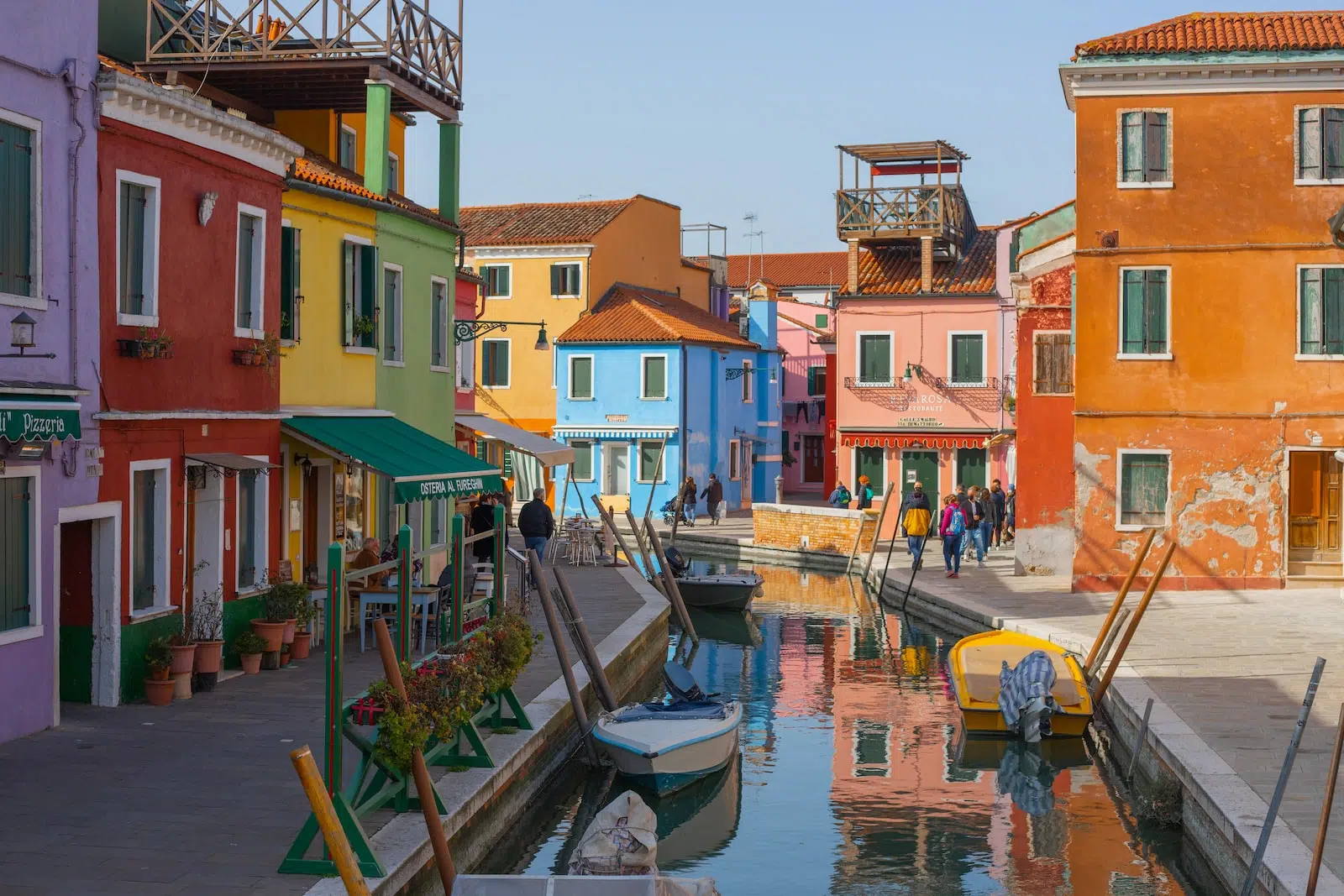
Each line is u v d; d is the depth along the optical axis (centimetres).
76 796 1029
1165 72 2442
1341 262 2433
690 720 1480
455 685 1088
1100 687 1611
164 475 1426
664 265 5572
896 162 4434
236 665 1559
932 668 2153
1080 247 2502
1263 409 2456
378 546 1836
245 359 1579
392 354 2162
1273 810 918
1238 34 2481
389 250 2123
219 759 1145
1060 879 1145
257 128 1580
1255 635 1961
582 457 4897
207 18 2062
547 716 1400
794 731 1702
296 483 1798
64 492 1249
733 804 1376
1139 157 2481
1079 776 1479
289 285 1770
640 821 965
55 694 1250
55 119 1241
